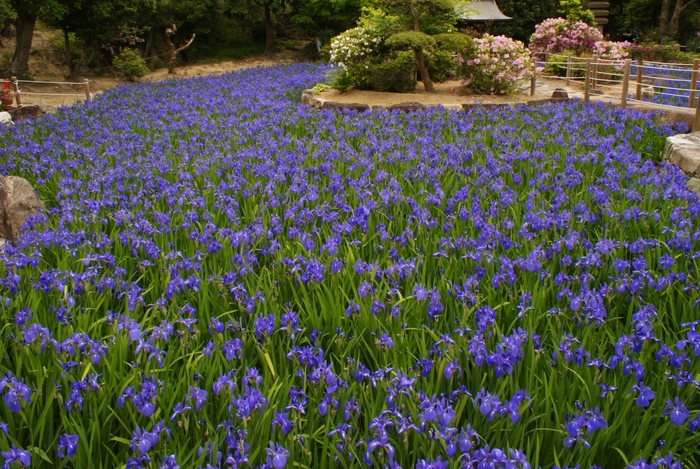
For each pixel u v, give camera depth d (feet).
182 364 10.80
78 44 91.25
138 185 23.54
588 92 46.85
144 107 49.06
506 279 13.21
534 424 9.27
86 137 35.40
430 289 12.55
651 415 9.32
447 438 8.16
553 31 76.07
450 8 48.44
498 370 9.82
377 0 49.21
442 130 34.88
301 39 131.23
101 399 9.30
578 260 14.21
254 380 9.52
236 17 124.57
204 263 14.89
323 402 9.03
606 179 22.03
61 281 13.02
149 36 105.60
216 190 20.53
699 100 34.12
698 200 19.49
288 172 23.63
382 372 9.64
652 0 113.19
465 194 19.80
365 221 17.16
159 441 8.46
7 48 85.66
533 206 18.62
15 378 9.14
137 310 12.45
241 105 48.39
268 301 12.67
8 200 19.80
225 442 8.61
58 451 8.19
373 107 44.70
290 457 8.14
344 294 12.55
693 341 10.51
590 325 11.36
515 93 50.57
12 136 36.68
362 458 8.30
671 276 13.21
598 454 8.71
